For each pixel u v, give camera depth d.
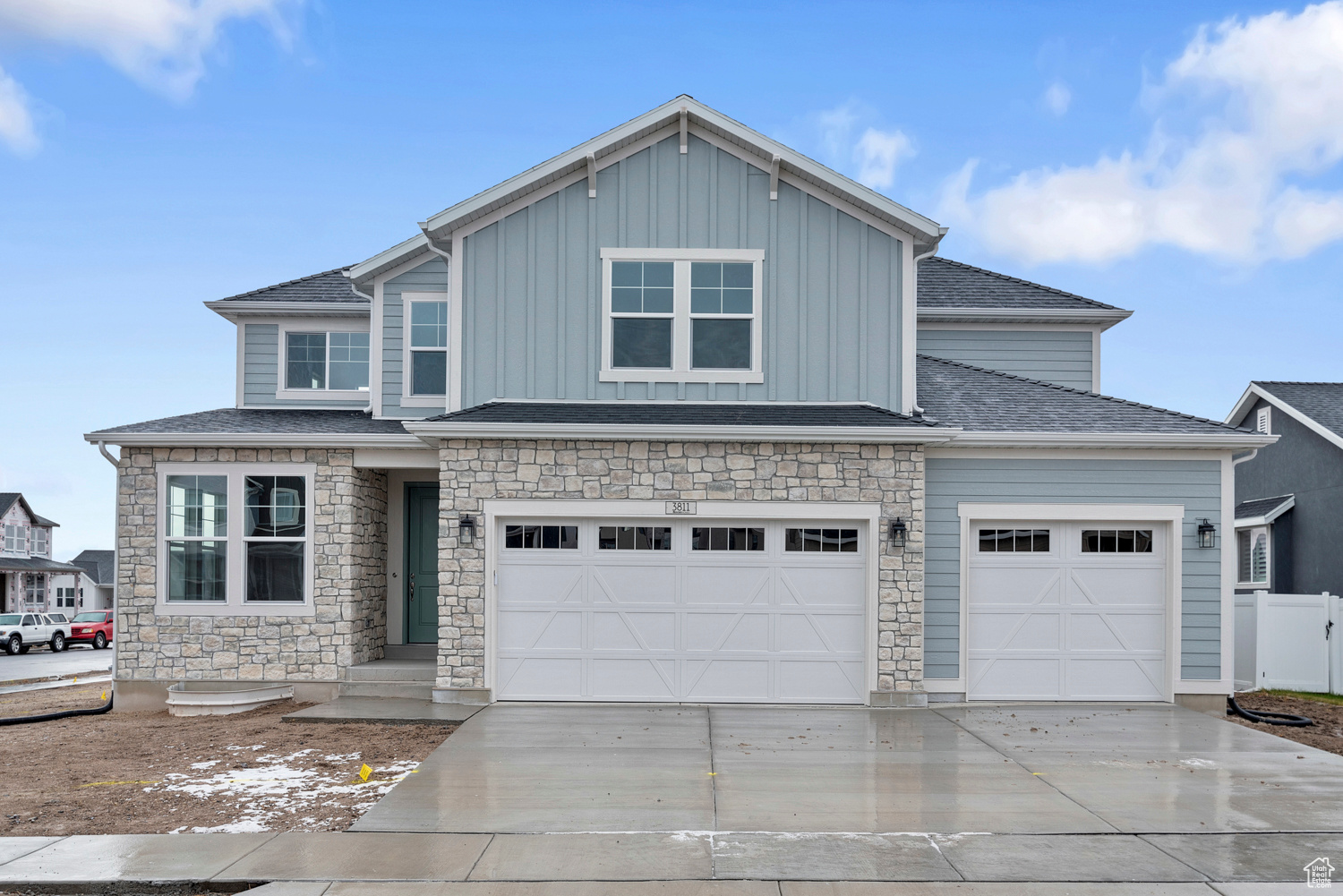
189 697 12.28
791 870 6.27
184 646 12.91
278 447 12.95
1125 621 12.60
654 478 12.14
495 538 12.22
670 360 13.11
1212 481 12.61
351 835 6.92
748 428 11.88
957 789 8.20
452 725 11.05
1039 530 12.69
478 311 13.12
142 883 6.03
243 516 13.02
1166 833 7.03
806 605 12.26
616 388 13.06
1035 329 16.50
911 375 13.06
